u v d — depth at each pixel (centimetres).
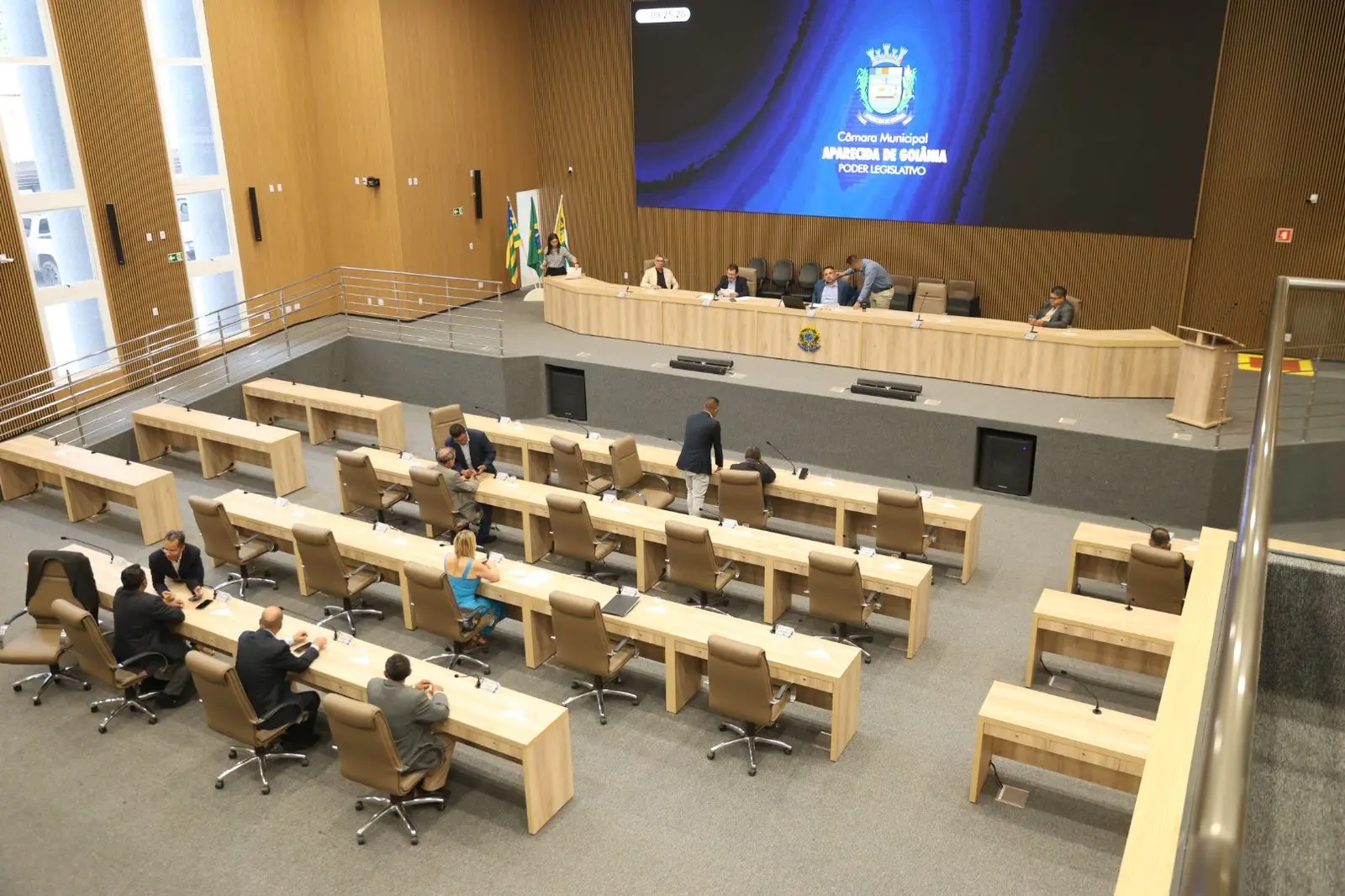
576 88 1772
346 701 615
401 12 1547
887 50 1483
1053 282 1468
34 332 1274
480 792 688
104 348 1341
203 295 1533
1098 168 1395
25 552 1043
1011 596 943
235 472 1268
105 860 627
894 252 1566
